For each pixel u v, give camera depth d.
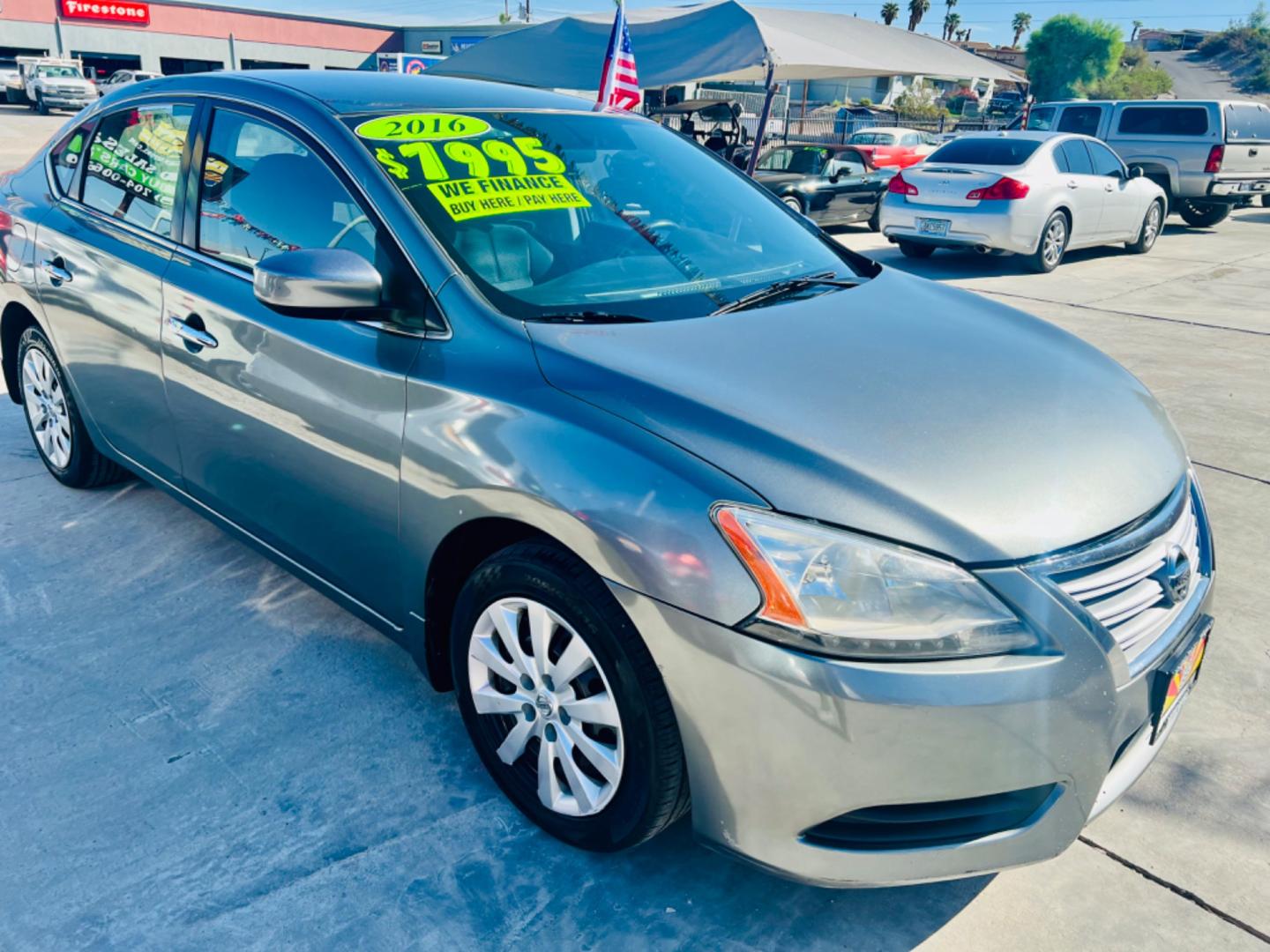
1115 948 2.03
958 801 1.86
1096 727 1.85
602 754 2.08
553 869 2.21
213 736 2.60
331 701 2.76
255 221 2.80
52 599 3.23
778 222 3.21
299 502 2.67
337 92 2.85
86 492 4.04
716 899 2.14
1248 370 6.16
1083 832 2.35
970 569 1.79
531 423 2.07
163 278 3.02
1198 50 113.62
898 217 10.50
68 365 3.60
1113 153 11.09
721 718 1.84
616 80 7.21
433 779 2.47
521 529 2.15
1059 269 10.44
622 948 2.02
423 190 2.52
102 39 39.81
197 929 2.03
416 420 2.26
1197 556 2.22
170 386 3.04
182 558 3.52
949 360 2.37
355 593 2.64
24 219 3.75
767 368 2.20
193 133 3.07
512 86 3.30
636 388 2.06
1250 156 13.86
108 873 2.16
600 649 1.99
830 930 2.07
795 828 1.86
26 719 2.65
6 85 34.84
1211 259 11.20
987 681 1.76
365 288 2.29
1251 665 3.03
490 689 2.30
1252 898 2.16
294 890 2.13
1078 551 1.88
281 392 2.60
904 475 1.89
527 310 2.34
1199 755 2.62
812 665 1.76
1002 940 2.05
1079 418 2.20
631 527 1.88
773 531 1.80
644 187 2.98
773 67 9.38
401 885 2.15
